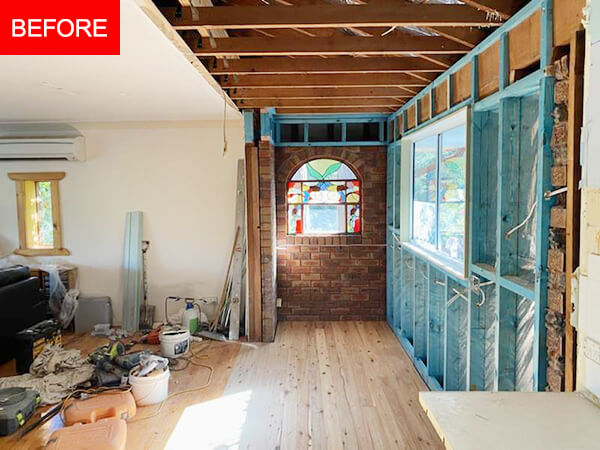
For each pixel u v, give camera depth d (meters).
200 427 2.93
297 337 4.74
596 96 1.20
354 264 5.24
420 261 3.90
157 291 5.21
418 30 2.62
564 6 1.61
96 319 5.05
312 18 1.99
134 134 5.06
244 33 2.79
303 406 3.21
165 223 5.14
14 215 5.20
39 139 4.96
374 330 4.95
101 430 2.49
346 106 4.24
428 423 2.96
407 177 4.38
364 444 2.72
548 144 1.70
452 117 2.84
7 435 2.82
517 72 2.04
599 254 1.19
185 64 2.68
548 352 1.73
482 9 1.98
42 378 3.55
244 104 4.17
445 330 3.04
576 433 1.05
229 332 4.72
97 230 5.17
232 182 5.07
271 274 4.61
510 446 1.00
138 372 3.29
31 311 4.41
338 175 5.22
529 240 2.12
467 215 2.61
